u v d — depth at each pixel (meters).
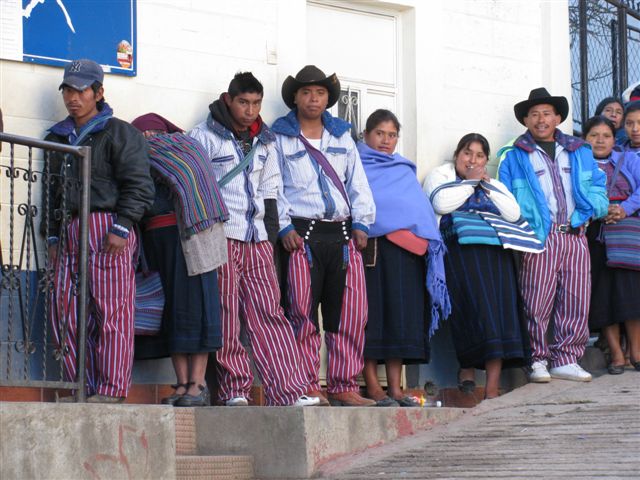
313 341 9.57
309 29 11.02
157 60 9.94
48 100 9.34
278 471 8.18
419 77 11.46
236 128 9.44
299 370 9.27
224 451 8.42
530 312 10.78
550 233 10.85
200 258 8.77
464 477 7.36
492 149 11.88
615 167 11.30
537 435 8.41
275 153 9.57
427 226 10.16
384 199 10.11
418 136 11.40
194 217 8.73
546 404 9.73
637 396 9.54
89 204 8.04
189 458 7.80
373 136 10.47
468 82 11.80
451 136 11.64
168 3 10.02
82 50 9.52
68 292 8.36
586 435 8.18
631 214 11.08
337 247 9.67
